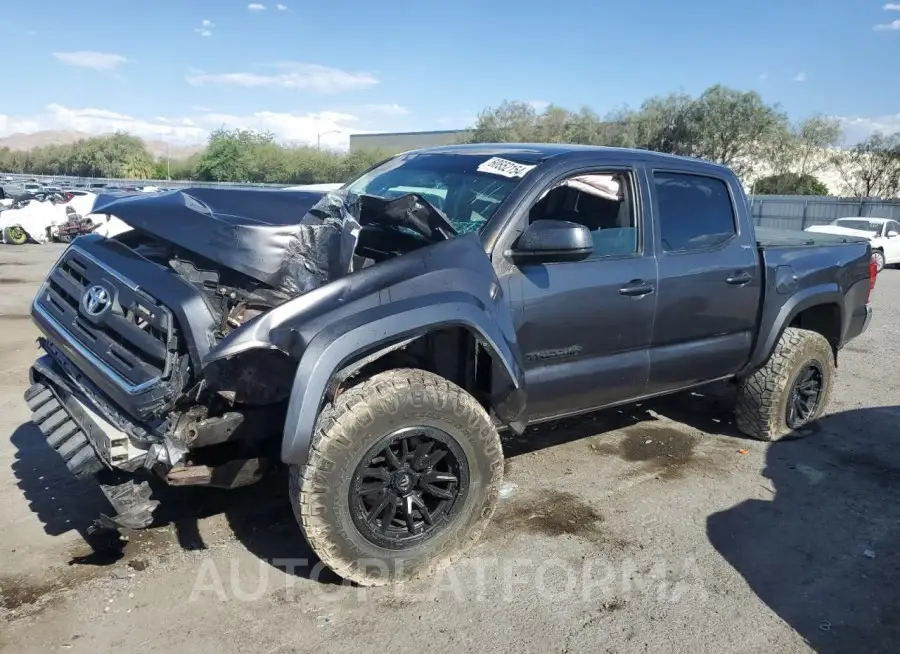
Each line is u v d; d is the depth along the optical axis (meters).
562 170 3.86
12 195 21.20
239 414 3.09
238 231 3.07
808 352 5.16
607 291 3.93
